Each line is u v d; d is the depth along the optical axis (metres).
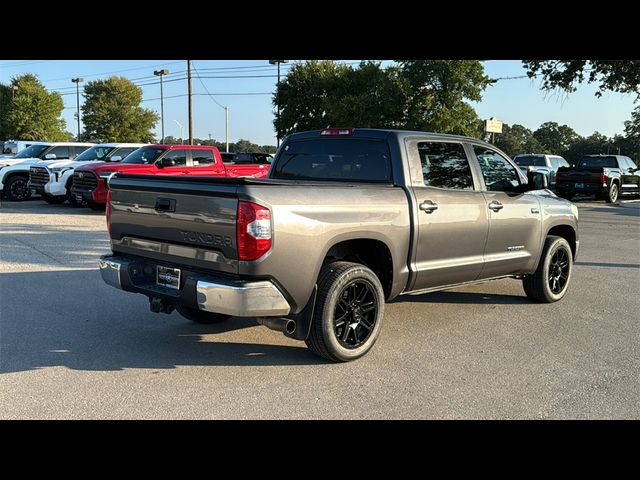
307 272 4.26
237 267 4.00
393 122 46.59
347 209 4.50
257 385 4.21
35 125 65.62
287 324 4.34
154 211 4.51
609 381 4.43
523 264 6.46
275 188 4.09
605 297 7.35
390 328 5.79
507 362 4.83
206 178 4.16
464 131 45.41
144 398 3.95
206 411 3.77
